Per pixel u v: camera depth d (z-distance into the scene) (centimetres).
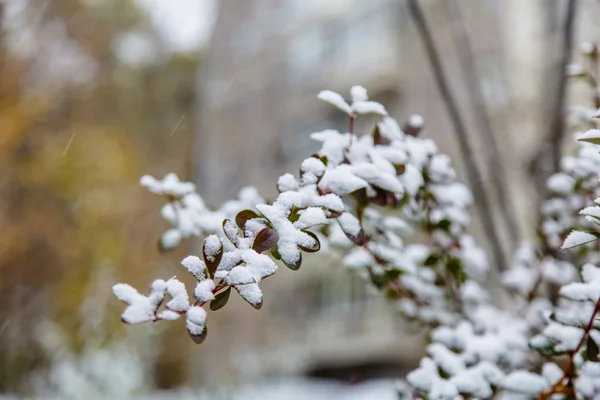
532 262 278
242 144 1967
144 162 1867
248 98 1975
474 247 268
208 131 2148
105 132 1473
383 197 190
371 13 1523
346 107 188
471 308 265
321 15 1658
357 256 239
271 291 1766
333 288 1579
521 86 795
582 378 184
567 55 308
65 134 1329
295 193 151
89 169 1325
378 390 813
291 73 1783
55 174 1252
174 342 1360
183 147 2384
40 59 1091
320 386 1069
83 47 1501
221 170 2039
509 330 233
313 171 167
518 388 196
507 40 940
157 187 232
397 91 1431
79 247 1265
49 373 883
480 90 374
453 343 226
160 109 2334
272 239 141
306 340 1630
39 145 1242
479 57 979
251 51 1988
